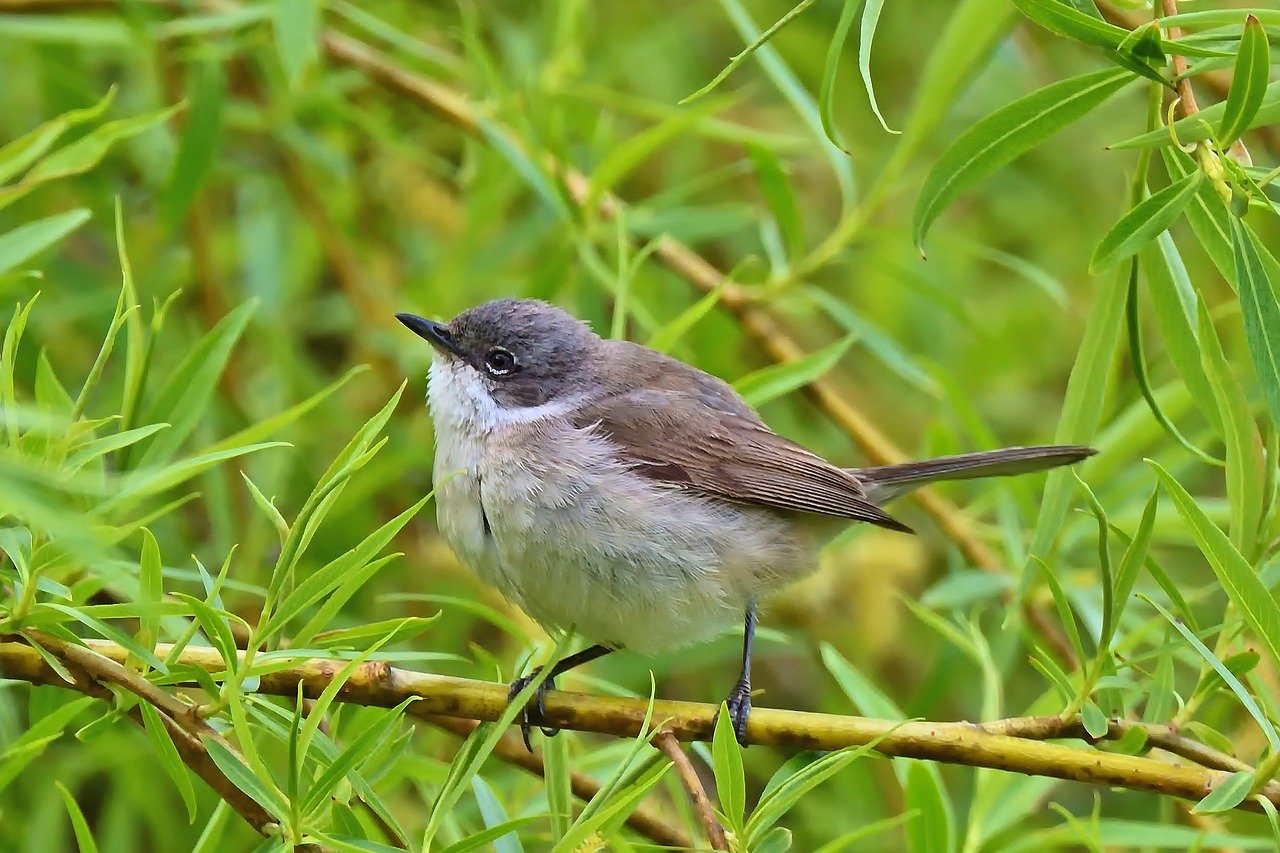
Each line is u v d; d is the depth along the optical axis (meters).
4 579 6.57
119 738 10.26
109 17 11.77
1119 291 8.35
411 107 13.53
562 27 11.98
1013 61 13.14
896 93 14.89
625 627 9.88
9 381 6.50
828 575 12.68
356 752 6.37
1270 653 6.79
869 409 14.98
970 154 7.31
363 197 13.55
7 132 12.57
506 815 7.37
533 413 10.41
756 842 6.64
